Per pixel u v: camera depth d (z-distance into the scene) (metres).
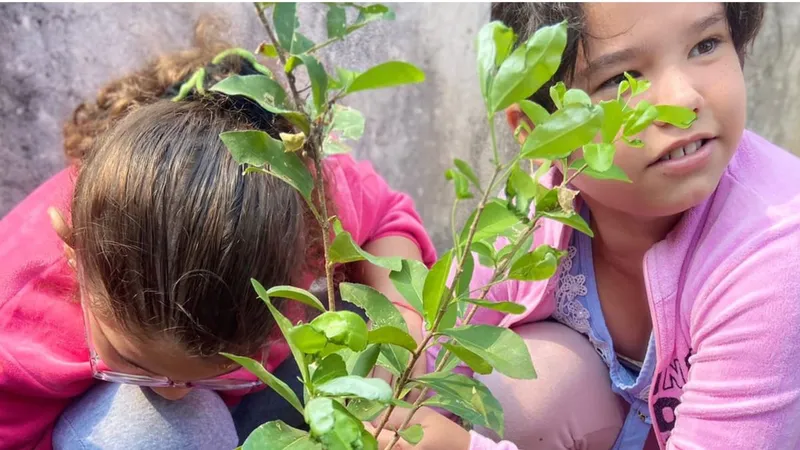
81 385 0.86
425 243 1.10
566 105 0.37
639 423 0.95
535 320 1.01
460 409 0.44
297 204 0.65
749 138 0.85
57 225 0.72
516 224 0.43
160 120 0.66
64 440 0.86
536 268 0.42
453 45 1.23
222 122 0.65
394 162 1.32
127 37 1.22
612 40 0.69
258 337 0.64
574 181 0.79
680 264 0.80
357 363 0.41
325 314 0.34
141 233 0.60
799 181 0.78
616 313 0.95
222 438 0.88
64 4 1.20
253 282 0.36
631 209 0.76
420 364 0.87
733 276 0.74
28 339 0.83
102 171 0.63
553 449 0.95
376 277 1.03
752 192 0.77
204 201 0.59
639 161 0.71
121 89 0.86
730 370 0.74
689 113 0.42
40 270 0.85
